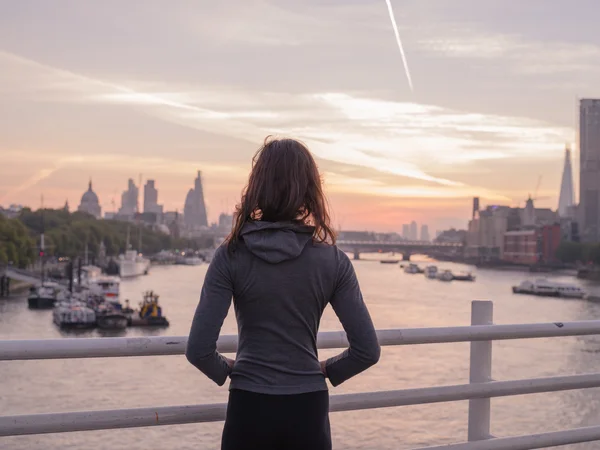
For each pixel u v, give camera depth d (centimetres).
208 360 303
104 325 6050
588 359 3656
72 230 18738
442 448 431
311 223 319
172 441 1454
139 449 1449
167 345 361
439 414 1883
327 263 310
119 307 7088
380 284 13625
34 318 6975
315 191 316
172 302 8544
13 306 8356
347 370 316
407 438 1645
